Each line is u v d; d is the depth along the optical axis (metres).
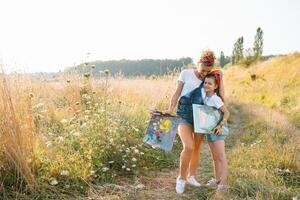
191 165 5.40
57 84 8.67
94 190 4.86
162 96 10.73
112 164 5.92
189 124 5.14
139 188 5.21
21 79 5.34
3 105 4.62
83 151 5.76
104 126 6.41
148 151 6.70
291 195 4.84
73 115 7.40
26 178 4.50
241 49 62.91
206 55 5.08
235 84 36.09
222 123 5.07
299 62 30.30
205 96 5.12
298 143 7.55
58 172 4.94
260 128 10.22
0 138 4.55
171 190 5.27
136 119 8.07
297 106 16.02
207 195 4.96
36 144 5.07
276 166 6.08
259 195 4.64
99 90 8.64
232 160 6.55
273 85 26.34
